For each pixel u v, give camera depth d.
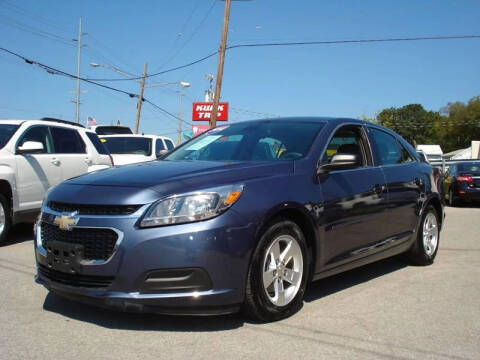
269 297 3.81
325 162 4.54
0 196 6.96
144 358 3.19
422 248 6.02
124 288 3.44
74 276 3.65
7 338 3.50
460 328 3.89
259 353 3.31
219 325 3.79
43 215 3.99
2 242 7.04
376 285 5.18
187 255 3.42
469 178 14.88
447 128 79.75
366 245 4.91
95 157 8.89
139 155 12.73
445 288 5.08
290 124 5.09
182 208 3.50
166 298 3.41
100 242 3.55
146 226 3.45
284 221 3.93
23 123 7.72
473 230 9.52
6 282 4.98
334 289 5.00
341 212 4.48
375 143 5.45
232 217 3.57
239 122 5.61
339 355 3.32
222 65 24.09
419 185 5.92
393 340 3.62
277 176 4.05
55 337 3.52
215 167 4.11
